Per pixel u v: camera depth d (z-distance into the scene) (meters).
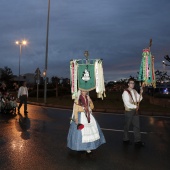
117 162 6.70
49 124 11.96
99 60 7.66
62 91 35.06
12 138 9.07
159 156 7.21
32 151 7.54
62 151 7.57
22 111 17.00
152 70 8.52
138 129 8.44
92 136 7.11
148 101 24.89
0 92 16.14
